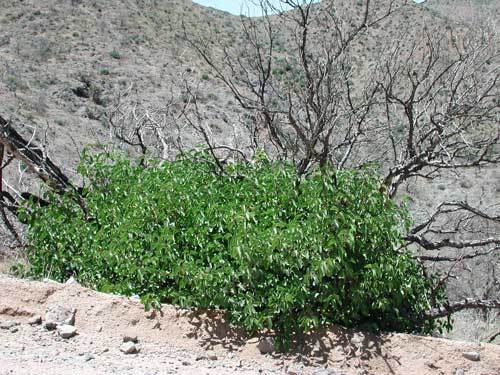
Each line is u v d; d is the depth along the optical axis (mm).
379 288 6027
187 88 9117
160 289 6281
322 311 5949
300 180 6668
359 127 8508
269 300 5734
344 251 5758
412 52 8578
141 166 7750
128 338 5648
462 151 9023
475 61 8797
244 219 5824
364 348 5688
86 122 28672
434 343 5715
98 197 7258
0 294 5867
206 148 8430
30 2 45344
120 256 6320
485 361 5629
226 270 5785
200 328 5801
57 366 4742
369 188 6406
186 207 6402
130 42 41156
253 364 5559
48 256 7297
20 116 26438
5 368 4410
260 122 9195
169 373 5027
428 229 8469
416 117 8961
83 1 46125
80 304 5898
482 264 10328
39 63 37031
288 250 5781
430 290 7449
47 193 7680
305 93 7715
